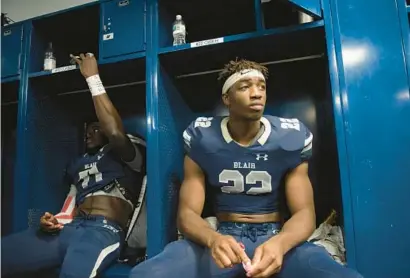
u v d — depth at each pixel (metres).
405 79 1.19
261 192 1.13
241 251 0.88
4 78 1.78
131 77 1.80
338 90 1.21
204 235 0.99
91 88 1.46
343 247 1.22
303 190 1.11
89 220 1.40
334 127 1.23
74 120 2.03
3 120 2.16
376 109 1.19
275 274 0.98
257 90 1.07
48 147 1.81
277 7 1.56
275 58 1.58
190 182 1.17
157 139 1.40
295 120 1.20
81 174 1.56
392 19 1.24
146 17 1.53
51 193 1.79
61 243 1.34
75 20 1.79
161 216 1.36
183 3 1.61
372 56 1.22
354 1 1.26
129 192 1.54
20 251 1.34
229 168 1.12
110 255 1.30
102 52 1.58
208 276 0.98
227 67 1.16
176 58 1.52
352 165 1.17
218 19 1.77
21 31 1.80
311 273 0.90
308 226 1.02
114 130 1.42
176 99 1.63
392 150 1.16
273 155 1.10
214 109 1.77
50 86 1.86
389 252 1.11
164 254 1.01
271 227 1.11
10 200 2.05
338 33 1.24
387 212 1.13
